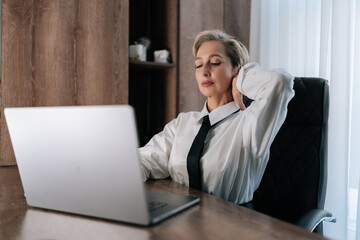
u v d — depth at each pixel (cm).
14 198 86
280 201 127
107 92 185
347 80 165
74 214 70
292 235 59
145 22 238
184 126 127
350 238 175
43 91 169
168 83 213
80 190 67
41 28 167
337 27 167
